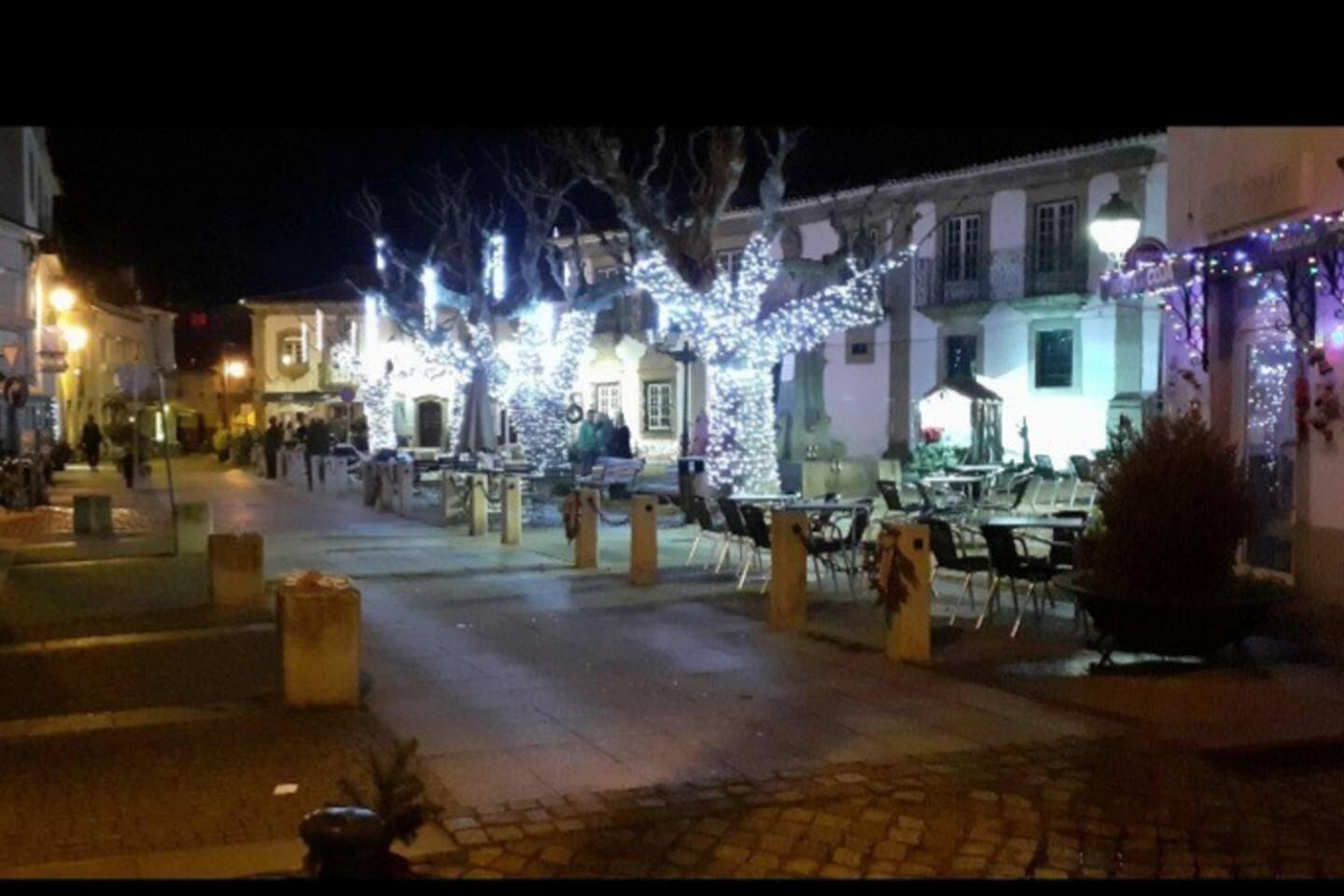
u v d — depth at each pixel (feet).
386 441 115.03
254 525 66.69
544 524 65.57
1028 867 18.08
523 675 29.45
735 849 18.66
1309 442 32.81
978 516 53.72
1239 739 23.44
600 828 19.44
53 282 112.88
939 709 26.14
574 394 138.00
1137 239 45.42
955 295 101.09
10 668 29.63
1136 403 90.17
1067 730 24.64
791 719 25.52
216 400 215.51
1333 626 31.22
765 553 50.60
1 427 91.86
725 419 62.28
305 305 173.78
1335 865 18.19
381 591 42.39
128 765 22.16
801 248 110.63
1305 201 32.12
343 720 25.21
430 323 100.94
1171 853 18.65
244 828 19.03
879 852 18.60
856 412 109.40
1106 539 29.55
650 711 26.13
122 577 44.88
